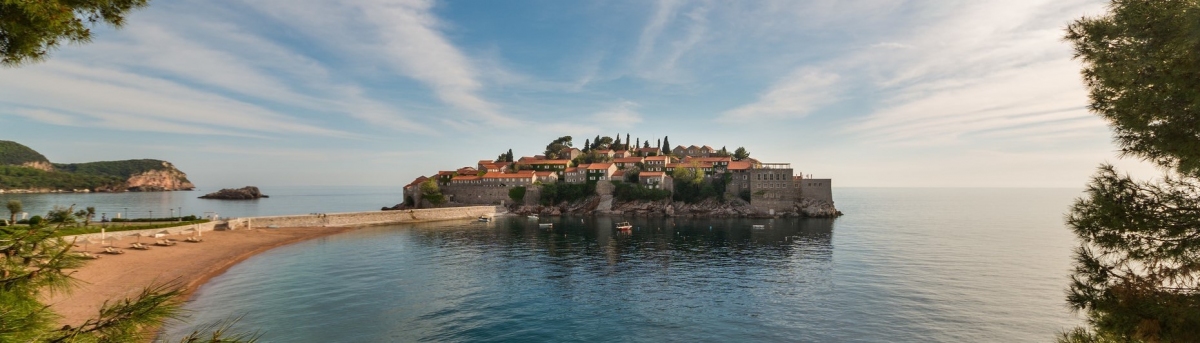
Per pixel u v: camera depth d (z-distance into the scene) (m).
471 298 53.19
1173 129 14.84
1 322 6.98
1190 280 14.59
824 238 103.88
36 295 7.86
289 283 59.19
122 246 73.81
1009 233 112.19
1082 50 16.72
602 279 63.09
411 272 66.50
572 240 102.69
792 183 161.62
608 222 144.75
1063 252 83.12
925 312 48.50
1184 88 14.10
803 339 41.72
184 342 9.14
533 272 67.31
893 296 54.12
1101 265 16.00
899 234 110.31
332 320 45.28
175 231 92.56
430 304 50.72
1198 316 13.48
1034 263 72.94
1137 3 15.19
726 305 51.12
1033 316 47.34
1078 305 16.33
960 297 53.66
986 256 79.12
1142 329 14.26
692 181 172.00
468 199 188.38
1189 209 14.52
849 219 152.50
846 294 55.09
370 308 49.06
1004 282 60.38
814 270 68.62
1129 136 16.05
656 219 153.25
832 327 44.47
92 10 10.43
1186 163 14.35
